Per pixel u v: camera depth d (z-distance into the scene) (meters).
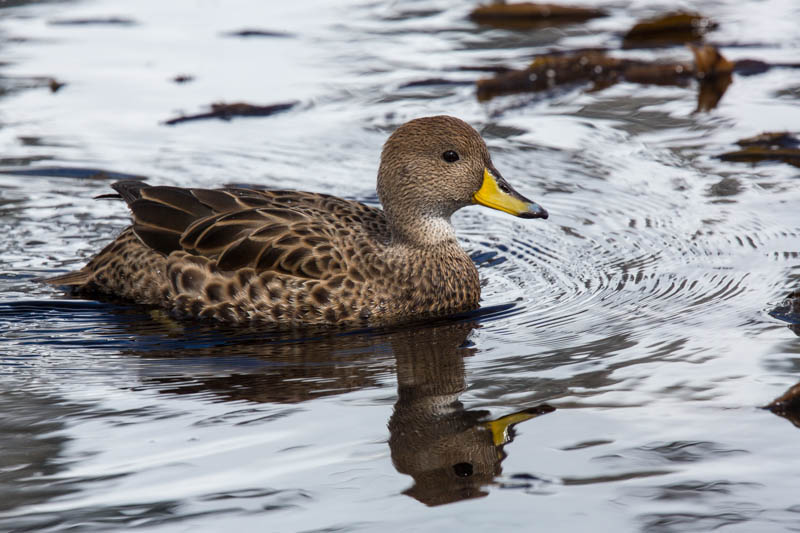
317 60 20.33
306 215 11.43
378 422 8.17
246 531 6.72
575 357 9.47
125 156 15.96
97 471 7.50
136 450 7.81
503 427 8.01
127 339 10.48
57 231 13.70
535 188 14.64
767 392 8.42
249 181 15.08
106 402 8.75
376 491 7.13
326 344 10.29
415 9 24.11
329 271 10.97
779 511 6.76
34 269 12.52
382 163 11.52
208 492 7.17
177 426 8.22
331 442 7.85
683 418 8.03
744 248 12.35
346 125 17.05
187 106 17.94
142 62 20.16
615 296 11.23
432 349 9.96
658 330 10.08
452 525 6.71
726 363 9.09
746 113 17.12
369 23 22.98
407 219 11.33
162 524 6.81
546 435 7.84
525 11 23.28
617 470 7.29
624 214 13.73
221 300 11.08
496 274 12.34
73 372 9.52
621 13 23.42
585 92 18.66
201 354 10.01
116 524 6.81
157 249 11.34
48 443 7.96
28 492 7.22
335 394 8.80
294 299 10.91
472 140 11.38
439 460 7.52
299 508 6.95
